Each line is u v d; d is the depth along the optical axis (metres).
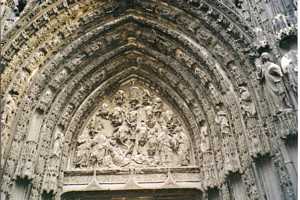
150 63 15.42
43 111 12.88
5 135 11.20
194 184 12.84
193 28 14.04
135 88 15.51
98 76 15.00
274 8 11.48
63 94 13.80
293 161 9.24
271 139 10.25
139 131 14.25
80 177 13.04
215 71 13.05
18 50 12.62
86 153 13.71
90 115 14.84
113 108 15.05
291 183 9.07
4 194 10.41
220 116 12.60
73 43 14.27
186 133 14.30
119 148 13.89
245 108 11.45
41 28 13.46
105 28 14.88
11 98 11.87
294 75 9.70
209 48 13.63
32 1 13.41
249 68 11.88
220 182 11.86
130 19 15.16
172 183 12.82
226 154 11.84
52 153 12.78
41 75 13.16
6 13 12.79
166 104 15.12
